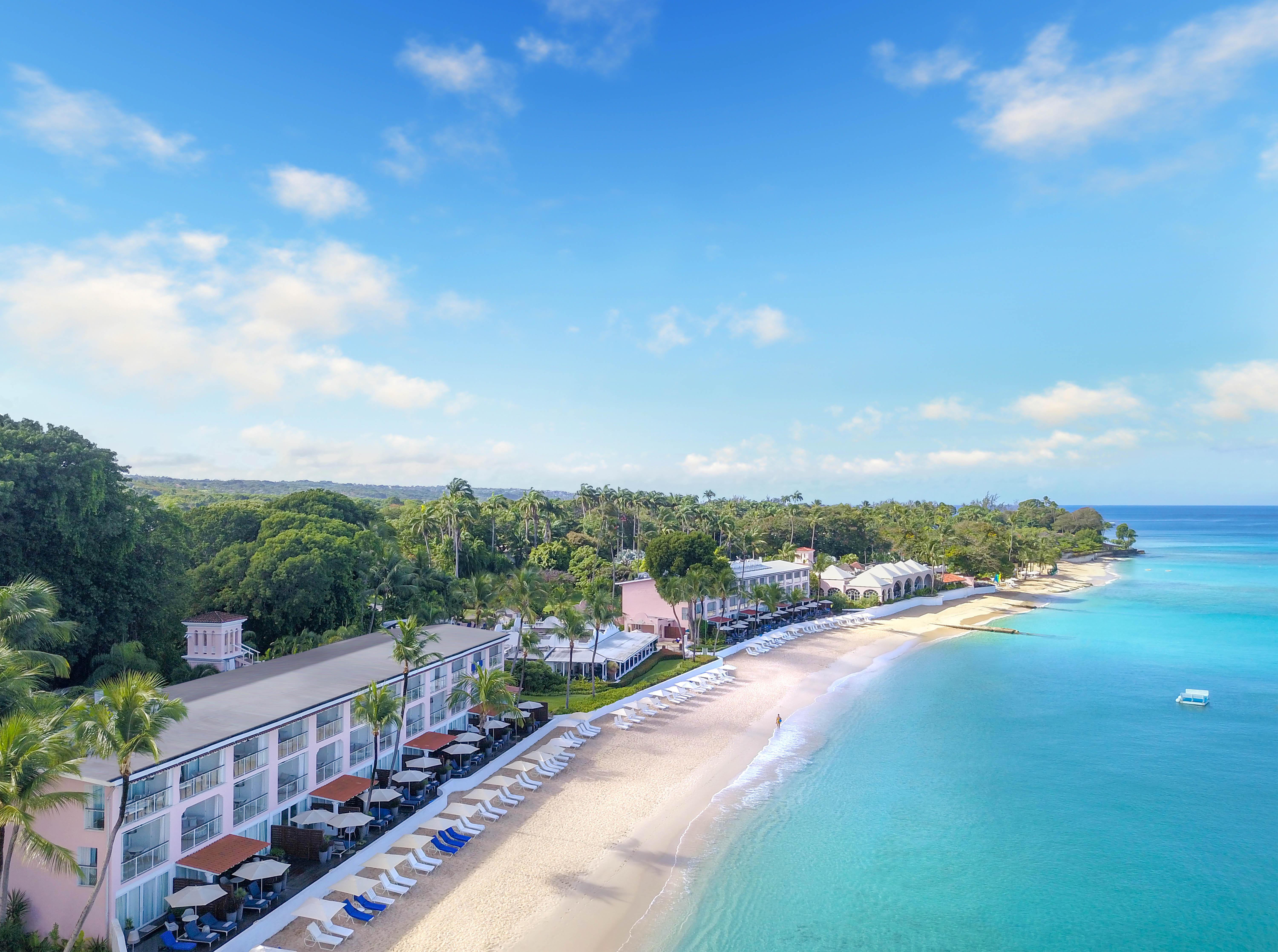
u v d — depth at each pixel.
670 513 177.38
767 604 117.19
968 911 37.66
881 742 63.31
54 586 51.12
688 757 58.41
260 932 32.44
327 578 74.56
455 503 114.50
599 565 134.00
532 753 56.12
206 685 45.81
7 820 26.23
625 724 64.88
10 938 29.67
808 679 83.94
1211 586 185.12
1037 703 76.00
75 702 34.34
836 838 45.34
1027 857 43.50
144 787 33.09
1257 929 36.50
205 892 31.78
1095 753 61.47
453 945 33.25
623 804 49.06
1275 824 48.16
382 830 42.28
